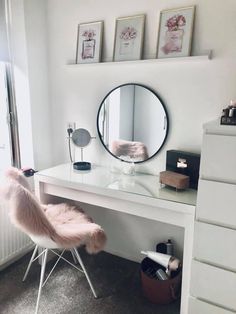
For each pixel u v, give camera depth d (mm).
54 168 2225
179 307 1804
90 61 2117
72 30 2174
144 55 1925
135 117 2035
